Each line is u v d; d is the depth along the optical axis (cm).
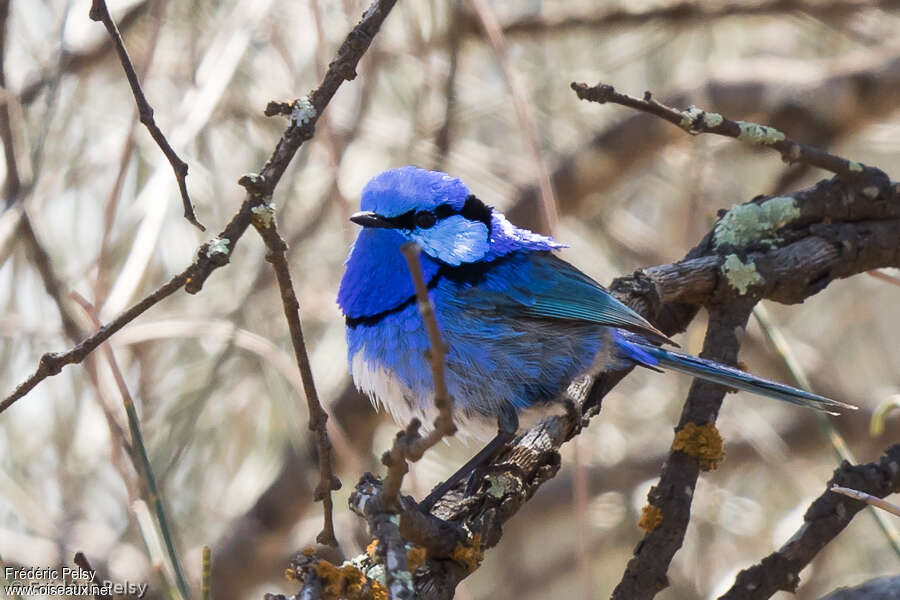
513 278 823
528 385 824
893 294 1441
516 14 1331
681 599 1277
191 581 1112
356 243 820
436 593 652
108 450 1111
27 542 1129
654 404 1366
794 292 870
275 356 1007
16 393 611
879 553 1280
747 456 1392
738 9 1372
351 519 1250
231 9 1203
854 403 1445
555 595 1420
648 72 1395
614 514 1395
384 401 841
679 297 874
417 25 1201
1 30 1036
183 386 1161
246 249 1215
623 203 1441
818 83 1371
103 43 1182
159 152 1009
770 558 749
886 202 890
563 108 1347
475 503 732
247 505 1251
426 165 1213
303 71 1189
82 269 1083
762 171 1436
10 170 1008
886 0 1383
